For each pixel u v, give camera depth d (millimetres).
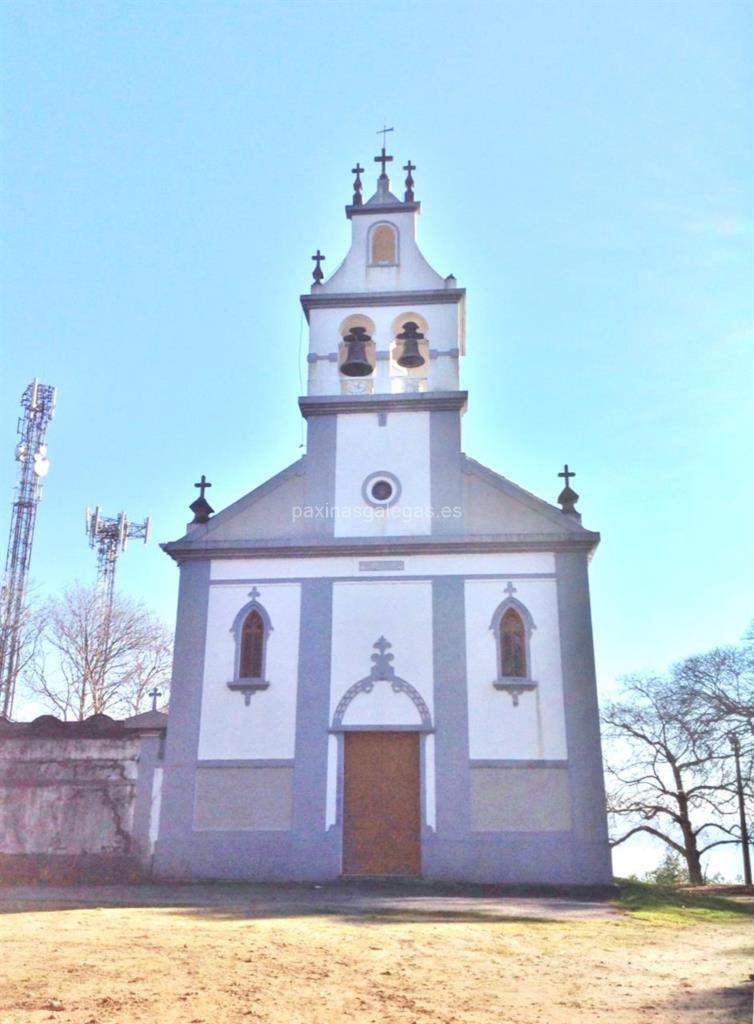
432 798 21531
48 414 49188
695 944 13820
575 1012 8922
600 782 21266
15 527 48312
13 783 22406
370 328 25891
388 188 27422
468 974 10547
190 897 17688
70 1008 8203
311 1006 8734
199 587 23781
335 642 22969
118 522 56719
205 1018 8148
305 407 25000
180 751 22391
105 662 52906
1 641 46969
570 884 20547
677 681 39312
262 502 24422
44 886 20500
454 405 24734
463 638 22672
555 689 22047
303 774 22016
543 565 23109
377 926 13812
